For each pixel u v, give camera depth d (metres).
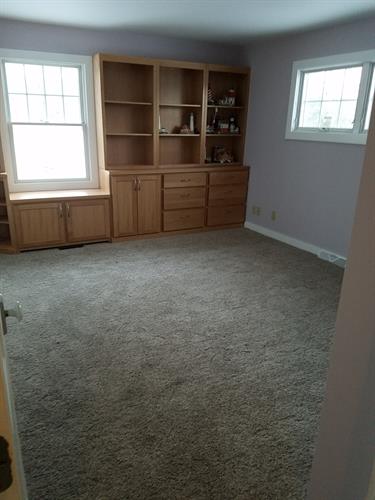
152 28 4.07
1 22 3.77
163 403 1.89
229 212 5.13
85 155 4.54
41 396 1.91
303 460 1.59
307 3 3.10
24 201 3.87
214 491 1.45
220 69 4.59
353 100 3.75
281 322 2.71
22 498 0.65
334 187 3.97
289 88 4.32
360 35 3.53
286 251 4.30
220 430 1.73
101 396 1.92
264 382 2.07
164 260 3.90
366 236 0.72
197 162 4.92
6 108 4.02
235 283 3.36
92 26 4.01
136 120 4.64
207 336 2.50
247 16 3.53
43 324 2.58
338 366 0.84
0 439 0.51
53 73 4.17
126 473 1.51
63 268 3.61
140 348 2.34
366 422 0.78
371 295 0.73
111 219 4.39
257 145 4.91
